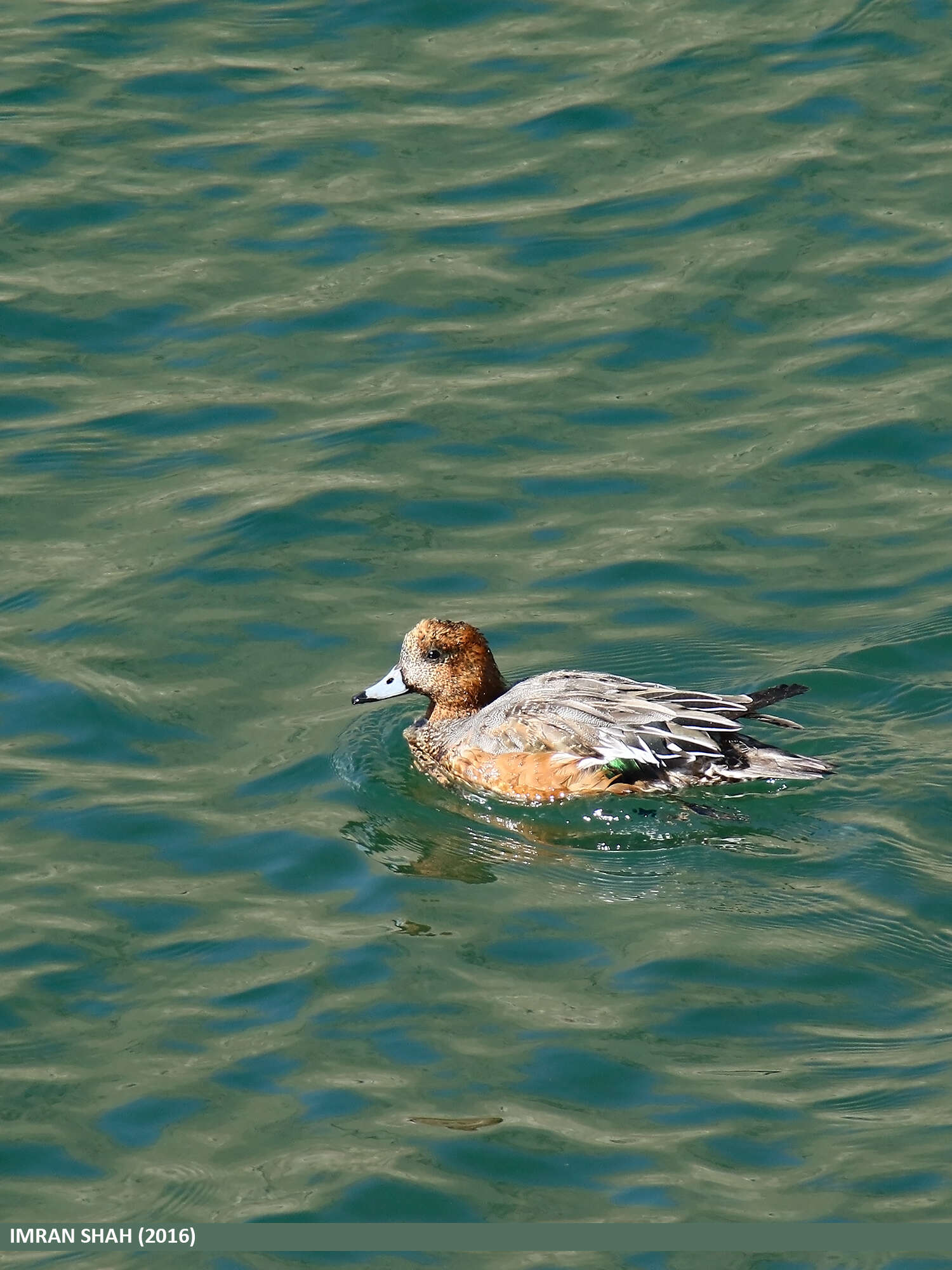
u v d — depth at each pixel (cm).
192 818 1433
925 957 1245
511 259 2170
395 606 1688
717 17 2570
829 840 1366
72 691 1580
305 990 1241
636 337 2038
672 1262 1014
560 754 1457
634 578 1706
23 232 2241
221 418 1955
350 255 2189
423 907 1328
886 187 2223
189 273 2172
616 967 1251
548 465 1867
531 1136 1109
